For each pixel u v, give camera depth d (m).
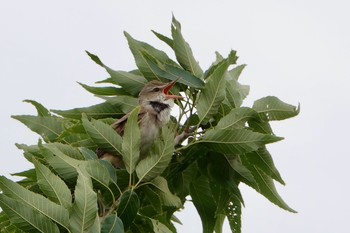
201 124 11.45
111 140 10.52
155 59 11.92
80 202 8.81
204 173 11.81
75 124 11.53
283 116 11.53
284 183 11.90
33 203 8.95
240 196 11.59
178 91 12.13
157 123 12.09
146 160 10.24
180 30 12.12
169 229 11.33
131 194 9.96
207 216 11.98
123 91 12.37
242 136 10.94
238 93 11.84
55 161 9.64
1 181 8.93
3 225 10.88
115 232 9.34
